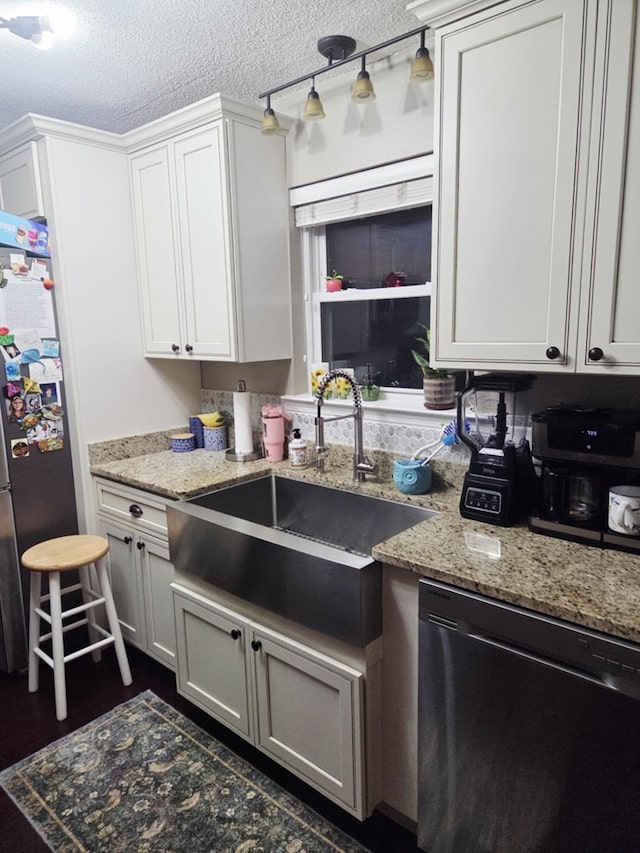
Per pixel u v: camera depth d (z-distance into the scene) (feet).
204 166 7.41
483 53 4.66
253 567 5.63
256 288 7.72
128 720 7.06
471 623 4.26
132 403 8.96
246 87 7.82
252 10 5.93
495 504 5.28
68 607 8.59
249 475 7.54
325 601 5.03
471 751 4.44
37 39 5.67
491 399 6.10
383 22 6.20
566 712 3.87
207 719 7.07
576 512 4.95
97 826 5.55
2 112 8.55
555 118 4.38
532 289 4.70
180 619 6.69
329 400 7.87
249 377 9.04
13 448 7.80
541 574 4.25
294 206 7.98
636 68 3.99
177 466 8.16
